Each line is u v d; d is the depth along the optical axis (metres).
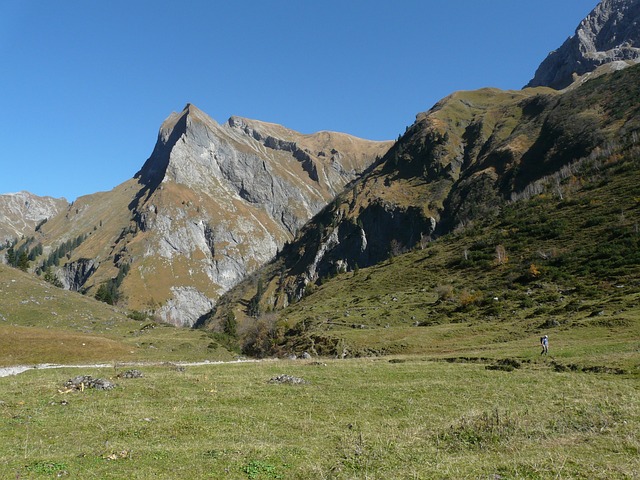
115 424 22.47
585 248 101.50
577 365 38.34
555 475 14.13
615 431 19.17
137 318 124.81
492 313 82.94
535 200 149.00
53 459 16.95
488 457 16.86
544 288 89.50
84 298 125.88
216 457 17.59
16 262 186.12
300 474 15.88
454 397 29.16
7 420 22.92
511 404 26.78
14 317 95.12
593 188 134.62
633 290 72.50
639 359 37.56
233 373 39.16
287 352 85.62
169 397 28.95
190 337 100.62
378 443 19.45
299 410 26.19
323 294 146.12
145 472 15.89
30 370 42.78
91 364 56.81
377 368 41.84
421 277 127.19
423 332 75.44
